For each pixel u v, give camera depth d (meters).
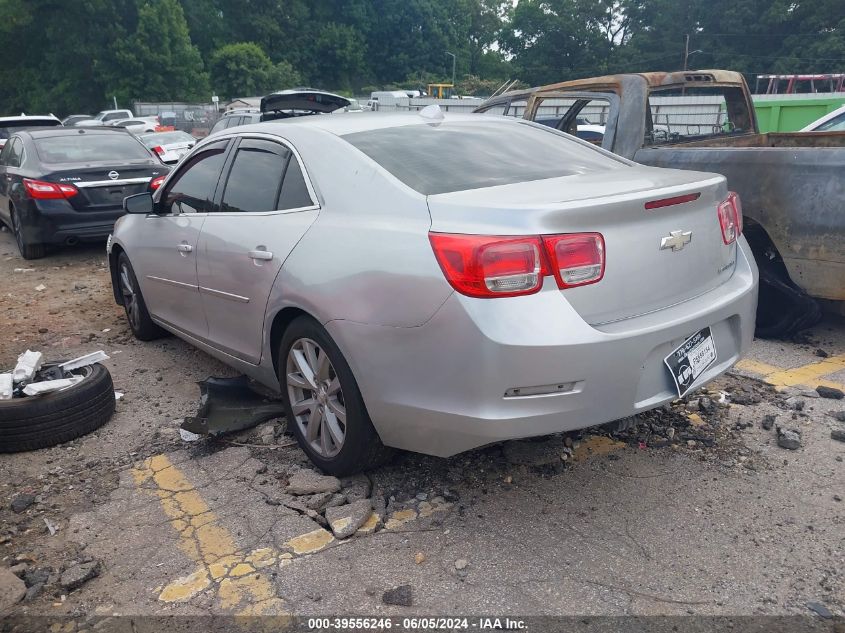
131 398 4.41
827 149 4.27
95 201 8.48
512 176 3.15
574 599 2.48
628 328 2.66
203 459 3.56
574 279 2.55
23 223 8.50
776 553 2.69
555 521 2.92
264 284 3.38
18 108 70.62
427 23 99.19
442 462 3.39
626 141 5.56
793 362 4.55
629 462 3.36
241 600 2.54
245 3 90.88
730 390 4.14
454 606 2.46
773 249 4.77
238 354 3.85
